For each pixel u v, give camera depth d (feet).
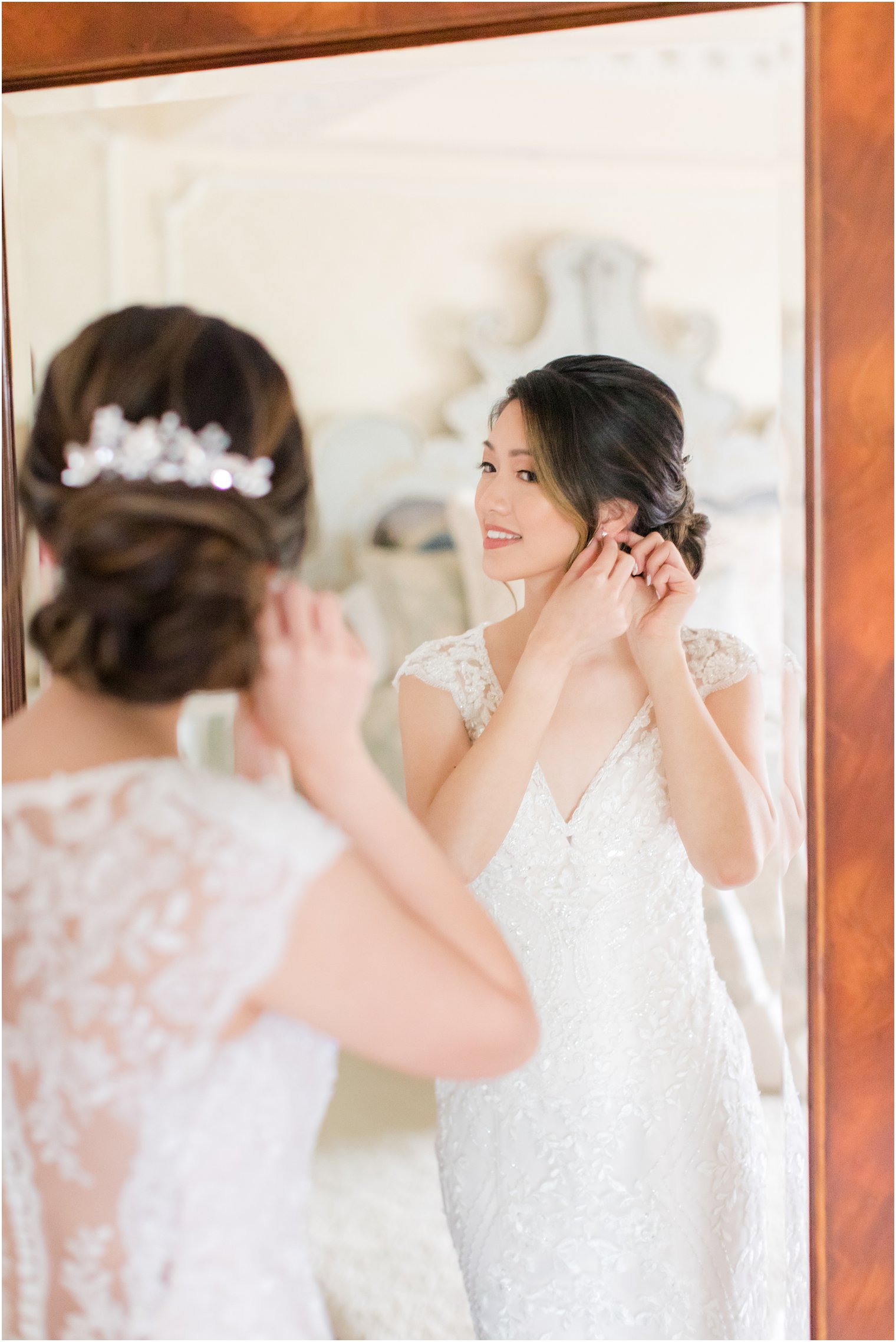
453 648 3.80
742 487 3.46
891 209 3.26
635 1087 3.64
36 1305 2.39
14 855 2.28
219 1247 2.25
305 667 2.47
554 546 3.68
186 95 3.70
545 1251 3.68
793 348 3.36
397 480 3.77
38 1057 2.26
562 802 3.72
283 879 2.17
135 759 2.35
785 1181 3.51
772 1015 3.52
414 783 3.82
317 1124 2.57
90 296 3.83
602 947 3.65
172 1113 2.20
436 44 3.50
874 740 3.36
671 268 3.49
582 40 3.42
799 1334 3.49
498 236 3.61
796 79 3.29
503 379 3.67
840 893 3.39
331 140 3.66
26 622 3.88
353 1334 3.80
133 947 2.14
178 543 2.18
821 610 3.37
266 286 3.76
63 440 2.37
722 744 3.51
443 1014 2.29
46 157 3.80
